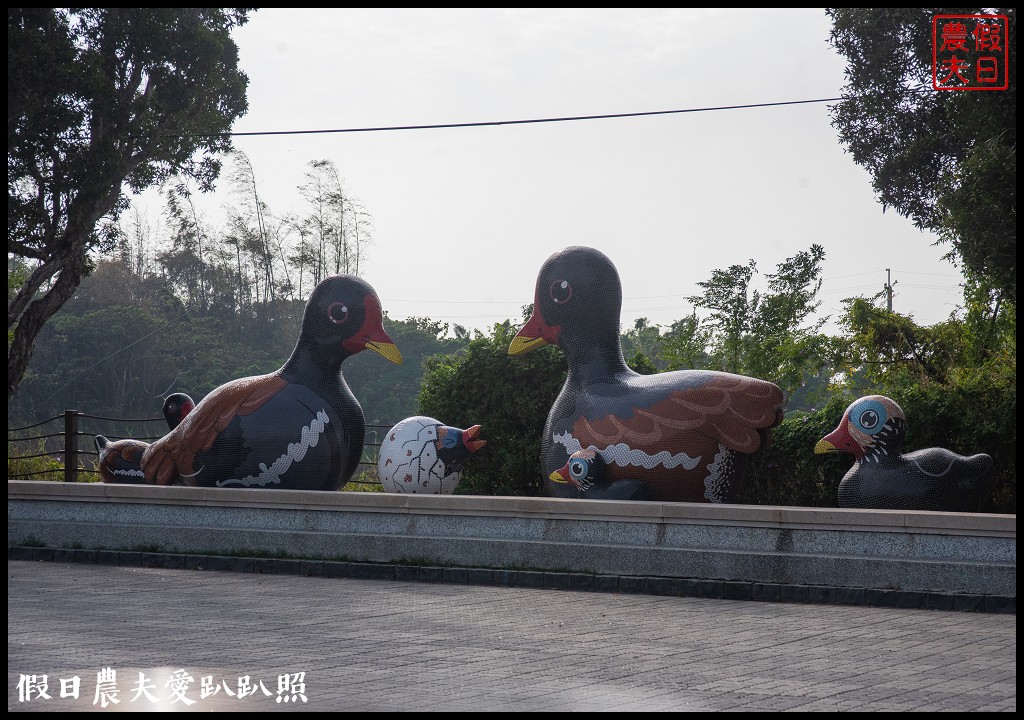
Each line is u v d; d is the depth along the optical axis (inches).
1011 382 647.1
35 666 301.9
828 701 271.1
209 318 2365.9
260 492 547.2
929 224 842.8
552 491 576.1
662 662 318.3
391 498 524.4
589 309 585.9
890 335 1012.5
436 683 287.6
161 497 566.9
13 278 1284.4
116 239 1053.8
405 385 2274.9
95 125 970.7
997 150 660.1
